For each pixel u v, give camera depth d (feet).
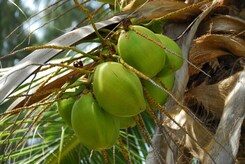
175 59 10.35
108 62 9.77
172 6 11.68
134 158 15.38
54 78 11.14
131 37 9.91
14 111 9.53
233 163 10.77
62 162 14.75
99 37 10.16
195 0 11.92
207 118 12.09
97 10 12.59
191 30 11.73
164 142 11.50
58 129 14.43
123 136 14.74
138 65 9.88
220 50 12.09
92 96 9.82
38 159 14.85
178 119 11.90
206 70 12.35
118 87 9.53
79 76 10.03
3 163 9.86
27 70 9.66
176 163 11.71
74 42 10.18
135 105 9.56
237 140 10.88
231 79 11.71
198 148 11.72
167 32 11.93
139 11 11.37
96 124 9.68
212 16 12.15
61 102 10.21
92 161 15.03
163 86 10.18
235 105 11.23
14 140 12.71
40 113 9.75
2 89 9.48
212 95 11.94
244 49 11.85
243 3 12.12
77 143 14.40
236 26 11.92
